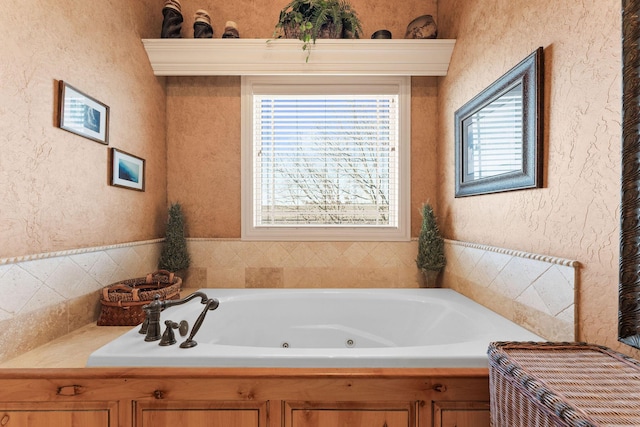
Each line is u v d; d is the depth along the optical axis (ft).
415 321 6.24
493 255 5.26
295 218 7.86
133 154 6.36
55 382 3.47
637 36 2.86
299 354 3.69
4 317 3.71
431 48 6.97
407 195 7.71
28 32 3.99
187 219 7.70
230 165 7.72
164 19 7.13
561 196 3.86
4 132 3.70
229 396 3.51
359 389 3.52
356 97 7.73
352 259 7.65
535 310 4.28
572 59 3.68
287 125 7.79
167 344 3.94
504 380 2.87
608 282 3.27
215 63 7.11
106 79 5.55
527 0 4.45
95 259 5.20
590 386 2.41
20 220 3.91
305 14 7.04
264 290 6.91
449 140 7.06
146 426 3.50
